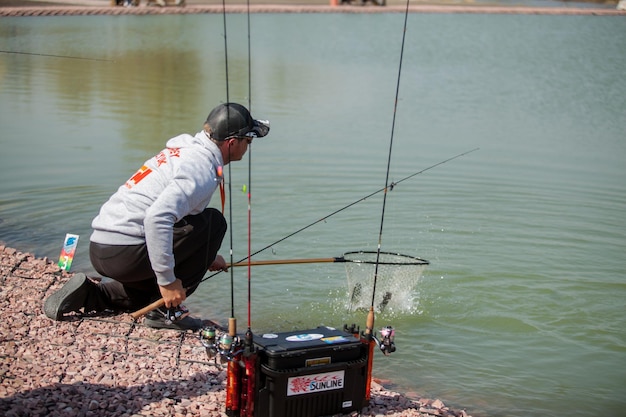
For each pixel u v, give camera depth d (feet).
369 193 30.25
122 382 14.64
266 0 120.37
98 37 76.28
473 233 26.20
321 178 32.01
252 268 22.99
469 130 42.09
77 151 35.35
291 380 12.80
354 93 52.03
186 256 16.20
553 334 19.34
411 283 20.94
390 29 88.58
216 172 15.67
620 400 16.42
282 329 19.04
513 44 78.48
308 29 87.71
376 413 14.23
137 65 62.13
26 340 16.24
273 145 37.35
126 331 17.16
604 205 29.81
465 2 126.11
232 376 12.98
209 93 50.80
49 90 50.55
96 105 46.32
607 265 23.75
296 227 26.14
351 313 20.12
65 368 15.07
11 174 31.48
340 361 13.29
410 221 27.20
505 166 34.96
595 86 56.65
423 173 33.32
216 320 19.51
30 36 74.38
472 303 20.86
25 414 13.00
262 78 57.52
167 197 14.92
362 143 38.06
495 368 17.58
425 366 17.54
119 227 16.15
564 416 15.66
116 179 31.19
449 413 14.89
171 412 13.57
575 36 84.74
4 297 18.63
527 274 22.84
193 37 79.51
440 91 53.78
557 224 27.43
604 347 18.79
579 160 36.45
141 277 16.63
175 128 40.52
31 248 23.81
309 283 22.08
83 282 17.54
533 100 51.31
